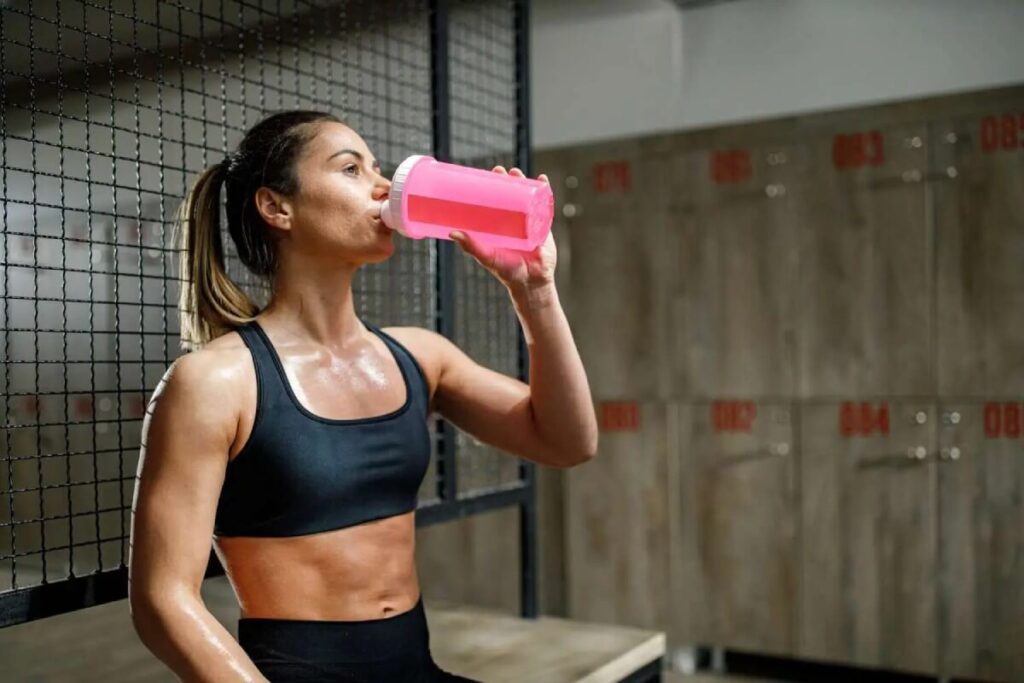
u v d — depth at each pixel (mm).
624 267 4074
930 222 3523
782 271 3773
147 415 1164
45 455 1310
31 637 2518
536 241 1228
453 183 1211
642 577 4051
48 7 2445
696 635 3951
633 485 4066
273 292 1326
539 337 1331
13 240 3303
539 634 2096
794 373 3754
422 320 2143
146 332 1427
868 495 3629
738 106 3934
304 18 1932
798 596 3752
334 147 1276
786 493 3770
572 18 4250
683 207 3955
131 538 1128
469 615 2273
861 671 3777
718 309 3893
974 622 3459
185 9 1507
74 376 3811
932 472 3516
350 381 1282
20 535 3709
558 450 1408
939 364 3510
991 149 3426
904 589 3570
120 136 2738
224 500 1205
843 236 3666
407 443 1299
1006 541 3404
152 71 2617
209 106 2727
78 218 3160
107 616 2732
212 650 1059
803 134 3736
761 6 3873
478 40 3430
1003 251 3410
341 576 1225
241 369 1184
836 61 3742
